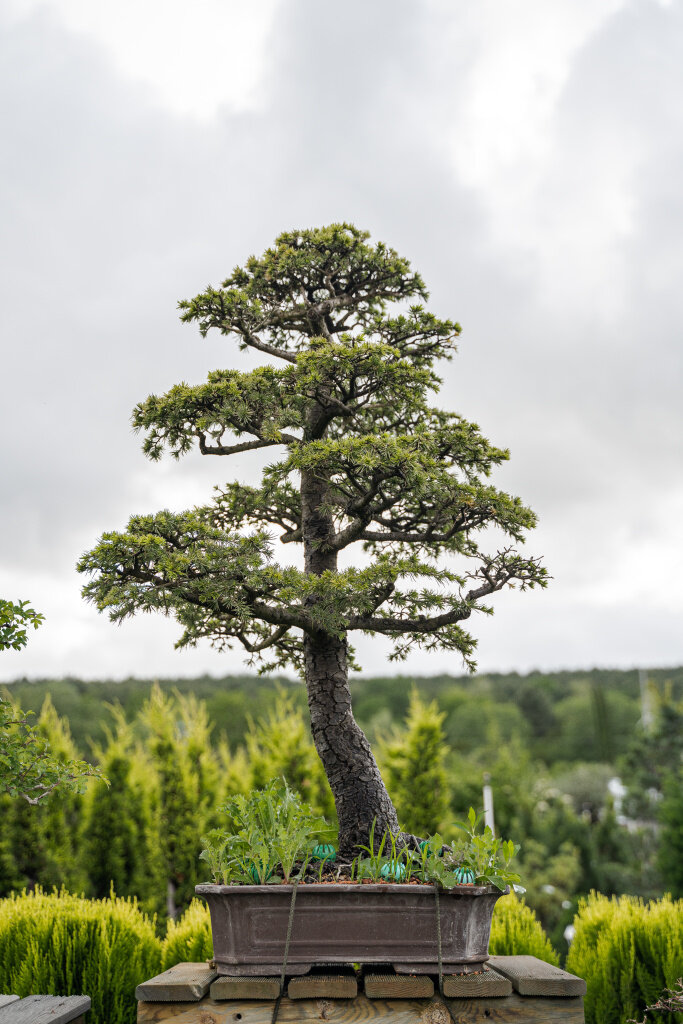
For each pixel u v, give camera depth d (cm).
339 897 291
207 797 835
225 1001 287
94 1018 493
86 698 2862
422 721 855
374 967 297
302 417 446
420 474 363
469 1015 288
